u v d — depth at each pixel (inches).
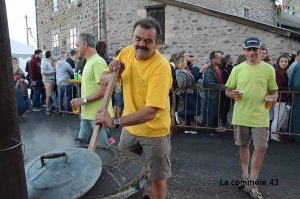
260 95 105.3
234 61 313.3
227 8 490.9
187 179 128.7
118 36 387.5
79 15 447.2
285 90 186.1
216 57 197.2
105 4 390.9
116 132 210.1
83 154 59.4
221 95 201.5
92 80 116.1
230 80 113.9
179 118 215.2
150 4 355.9
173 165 145.0
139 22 75.0
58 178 52.1
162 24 354.3
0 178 38.8
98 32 401.7
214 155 159.6
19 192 41.1
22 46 435.2
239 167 142.5
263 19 605.6
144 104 82.4
